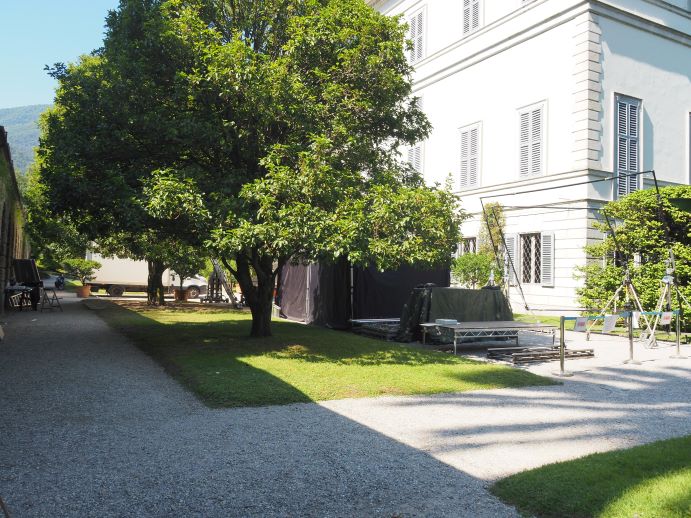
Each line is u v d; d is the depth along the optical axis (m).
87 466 4.27
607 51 18.73
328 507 3.58
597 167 18.22
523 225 20.22
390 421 5.68
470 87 23.08
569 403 6.61
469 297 12.58
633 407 6.43
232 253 8.92
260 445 4.83
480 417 5.89
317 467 4.29
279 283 20.00
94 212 10.47
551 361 10.01
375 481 4.02
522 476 3.96
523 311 19.95
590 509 3.41
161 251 19.95
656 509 3.35
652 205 14.52
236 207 9.39
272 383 7.22
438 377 7.95
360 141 10.91
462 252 22.97
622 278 14.49
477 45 22.66
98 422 5.52
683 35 20.84
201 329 13.57
